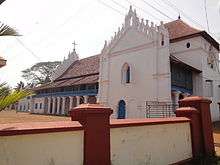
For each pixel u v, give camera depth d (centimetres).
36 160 391
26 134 379
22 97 384
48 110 5141
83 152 466
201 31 2977
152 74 2567
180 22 3494
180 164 765
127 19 3019
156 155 673
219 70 3591
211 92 3212
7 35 384
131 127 596
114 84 3030
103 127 506
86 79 3978
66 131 438
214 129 2259
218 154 973
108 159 505
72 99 4278
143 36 2756
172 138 756
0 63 397
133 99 2722
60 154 427
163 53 2512
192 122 867
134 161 593
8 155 358
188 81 2878
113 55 3127
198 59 3014
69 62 5566
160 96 2452
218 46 3491
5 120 2831
